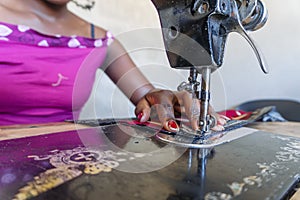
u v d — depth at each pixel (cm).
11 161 38
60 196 28
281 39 154
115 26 150
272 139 56
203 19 48
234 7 48
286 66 155
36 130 59
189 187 31
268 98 161
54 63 82
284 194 30
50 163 37
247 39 50
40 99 81
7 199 27
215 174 35
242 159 42
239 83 166
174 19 51
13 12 81
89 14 139
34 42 81
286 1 151
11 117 79
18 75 76
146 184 31
